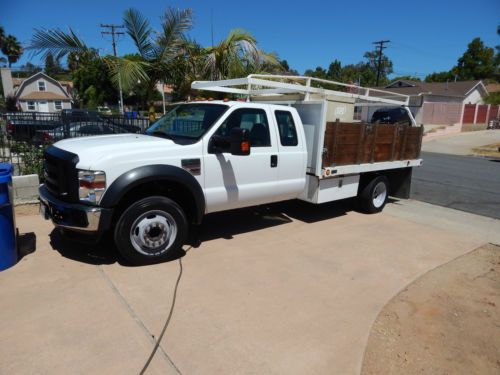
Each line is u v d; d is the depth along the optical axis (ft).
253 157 16.85
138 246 14.12
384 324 11.41
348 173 20.59
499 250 18.12
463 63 235.81
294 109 18.71
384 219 22.62
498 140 87.10
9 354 9.34
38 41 27.35
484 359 10.09
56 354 9.41
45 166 15.25
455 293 13.58
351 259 16.14
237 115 16.51
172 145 14.71
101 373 8.84
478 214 24.88
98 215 12.96
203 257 15.60
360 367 9.46
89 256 15.06
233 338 10.33
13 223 13.89
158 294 12.41
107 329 10.46
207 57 32.17
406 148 24.21
